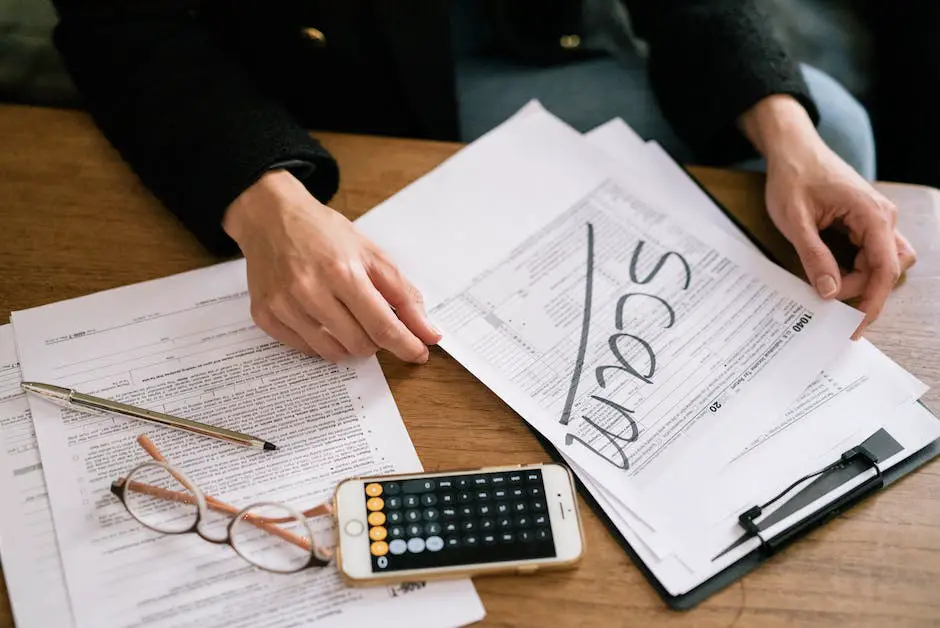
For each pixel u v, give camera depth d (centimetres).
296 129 65
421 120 87
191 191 62
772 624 47
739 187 70
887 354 59
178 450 52
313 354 58
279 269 58
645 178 70
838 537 50
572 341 59
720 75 73
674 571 48
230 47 80
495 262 63
